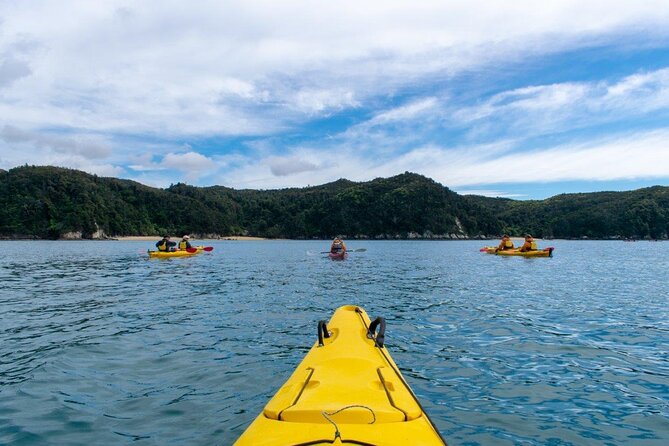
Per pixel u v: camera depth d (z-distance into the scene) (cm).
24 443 364
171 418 410
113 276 1711
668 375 537
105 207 11081
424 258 2978
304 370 359
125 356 598
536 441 372
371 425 244
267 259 2855
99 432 384
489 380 516
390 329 764
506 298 1127
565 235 12400
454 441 371
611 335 731
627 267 2275
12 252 3953
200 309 952
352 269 2052
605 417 419
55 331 743
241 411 424
